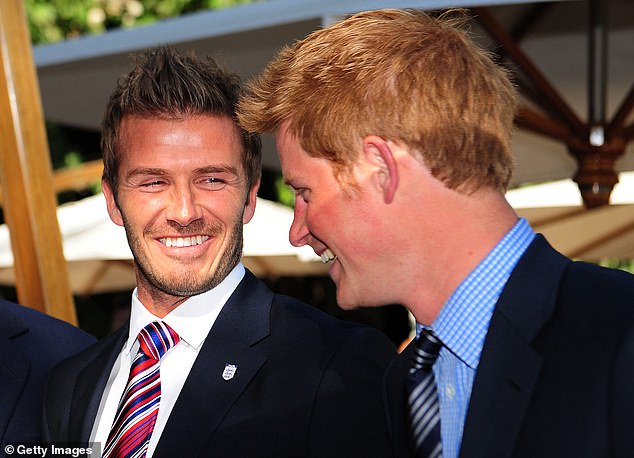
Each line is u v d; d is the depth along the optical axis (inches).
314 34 78.7
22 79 173.9
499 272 70.8
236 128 95.1
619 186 260.2
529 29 222.5
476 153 70.9
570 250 266.4
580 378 64.2
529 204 265.7
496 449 66.3
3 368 110.7
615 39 221.9
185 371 97.2
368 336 94.3
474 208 71.4
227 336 96.0
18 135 173.2
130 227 95.2
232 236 96.1
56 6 491.5
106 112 97.9
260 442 90.4
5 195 174.1
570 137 218.4
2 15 172.4
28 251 174.4
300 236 82.2
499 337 68.8
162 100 92.7
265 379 93.3
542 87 212.7
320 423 89.5
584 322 66.2
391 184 71.1
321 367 91.6
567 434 63.5
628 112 214.1
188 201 92.8
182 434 91.7
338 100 72.7
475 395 68.4
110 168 97.7
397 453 80.5
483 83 73.0
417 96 71.3
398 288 73.8
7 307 118.3
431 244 71.8
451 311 71.7
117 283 338.3
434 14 81.0
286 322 97.0
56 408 103.1
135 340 99.7
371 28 75.0
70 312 177.2
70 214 341.4
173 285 94.8
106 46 220.1
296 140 75.6
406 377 79.8
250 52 207.6
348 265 75.0
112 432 95.1
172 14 502.3
